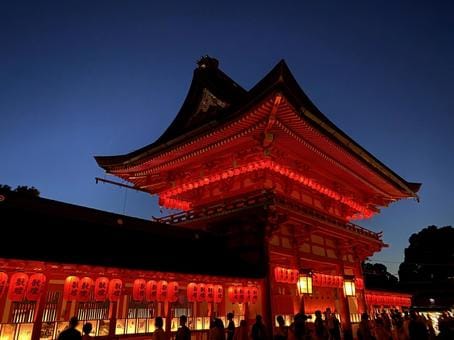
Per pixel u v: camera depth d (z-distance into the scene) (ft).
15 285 36.19
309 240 78.07
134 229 55.57
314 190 83.66
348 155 77.20
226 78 94.07
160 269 45.65
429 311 139.33
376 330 58.49
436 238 188.85
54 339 40.01
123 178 90.27
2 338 35.04
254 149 69.72
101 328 43.78
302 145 70.64
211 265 55.36
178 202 89.86
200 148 73.72
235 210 65.62
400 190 101.24
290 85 62.69
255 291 60.23
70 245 41.91
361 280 94.58
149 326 47.73
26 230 40.98
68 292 39.73
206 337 54.13
